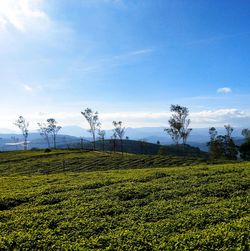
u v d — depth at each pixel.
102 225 18.38
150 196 24.83
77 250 14.94
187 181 29.47
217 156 117.31
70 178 37.66
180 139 125.75
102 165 72.56
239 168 36.38
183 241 15.26
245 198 22.97
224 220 18.25
